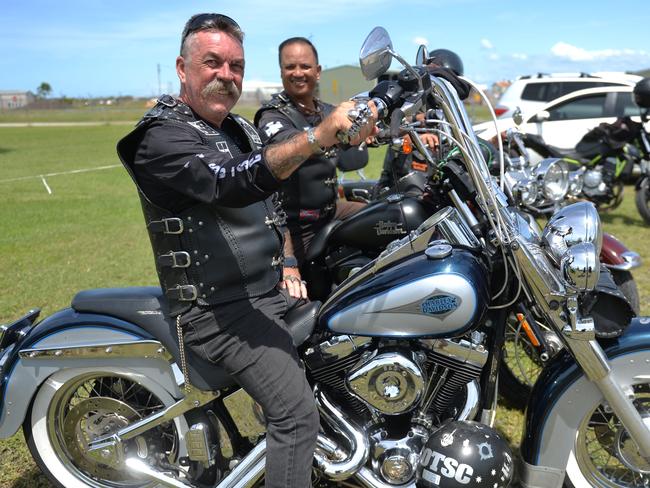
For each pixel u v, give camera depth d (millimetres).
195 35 1935
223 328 1998
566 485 2262
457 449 1995
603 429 2254
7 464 2797
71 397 2404
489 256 2121
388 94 1718
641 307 4383
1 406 2303
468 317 1978
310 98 3467
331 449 2131
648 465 2131
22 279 5602
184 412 2207
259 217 2021
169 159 1783
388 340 2107
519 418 3025
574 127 9375
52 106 61562
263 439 2154
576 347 1986
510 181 2436
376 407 2092
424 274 2002
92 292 2318
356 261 2643
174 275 1984
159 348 2174
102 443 2266
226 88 1967
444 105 2008
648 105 6898
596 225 1912
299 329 2156
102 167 14914
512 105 10531
